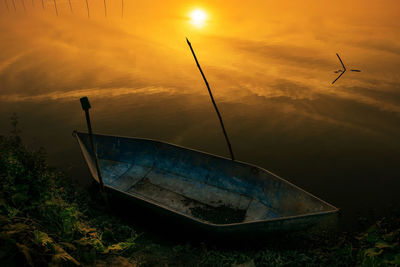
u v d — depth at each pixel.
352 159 9.32
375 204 7.61
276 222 5.30
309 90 13.27
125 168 7.99
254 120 11.37
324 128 10.80
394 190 8.09
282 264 4.81
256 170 6.90
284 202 6.33
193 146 10.09
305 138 10.34
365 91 12.97
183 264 4.89
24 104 12.23
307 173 8.84
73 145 9.95
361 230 6.55
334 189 8.22
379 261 4.30
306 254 5.17
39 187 4.95
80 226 4.92
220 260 4.96
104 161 8.03
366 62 15.60
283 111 11.87
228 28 22.33
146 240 5.54
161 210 5.86
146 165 8.03
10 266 3.39
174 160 7.83
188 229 5.80
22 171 4.96
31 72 15.02
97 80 14.41
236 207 6.81
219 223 6.45
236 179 7.12
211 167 7.43
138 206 6.26
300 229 5.50
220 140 10.38
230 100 12.73
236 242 5.65
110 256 4.62
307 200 5.93
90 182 8.02
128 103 12.55
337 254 5.06
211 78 14.67
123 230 5.55
